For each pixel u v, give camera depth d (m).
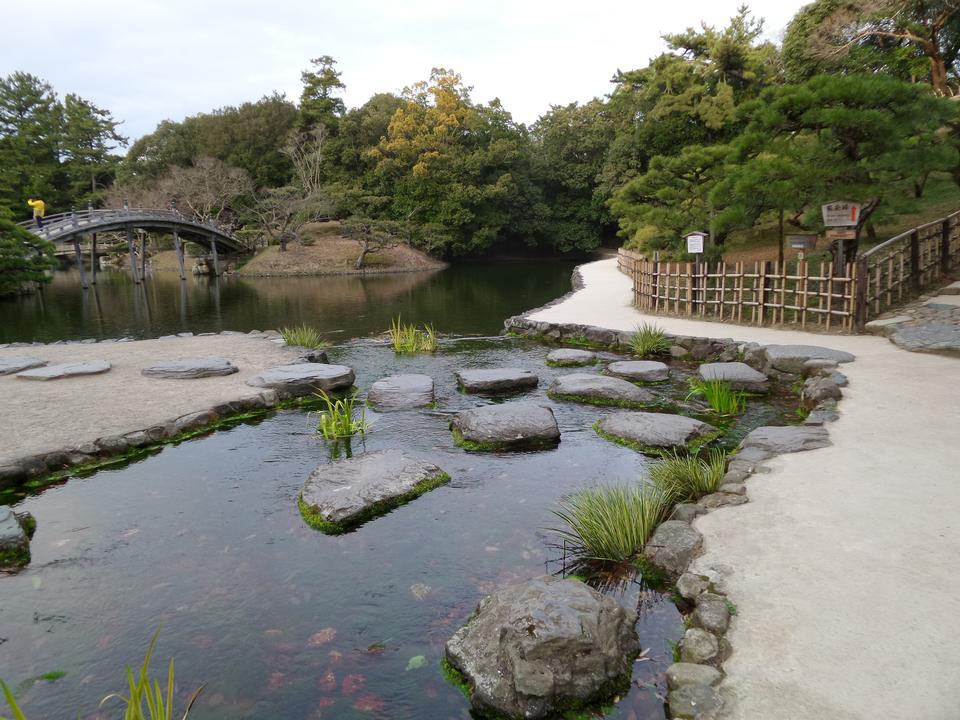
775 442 4.16
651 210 14.27
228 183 33.91
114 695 2.12
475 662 2.31
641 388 6.27
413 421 5.68
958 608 2.30
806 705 1.88
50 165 38.72
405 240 32.75
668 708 2.07
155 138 39.53
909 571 2.56
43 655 2.57
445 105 35.41
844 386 5.41
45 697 2.33
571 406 6.06
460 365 8.13
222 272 30.91
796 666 2.05
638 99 26.95
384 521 3.69
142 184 37.38
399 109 34.94
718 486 3.66
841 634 2.19
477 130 37.12
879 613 2.29
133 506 3.97
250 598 2.95
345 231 31.20
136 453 4.89
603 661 2.21
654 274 10.82
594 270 23.83
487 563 3.21
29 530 3.66
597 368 7.69
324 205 31.73
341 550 3.37
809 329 8.29
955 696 1.87
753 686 1.98
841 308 8.20
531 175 38.59
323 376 6.67
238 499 4.06
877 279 8.16
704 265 9.80
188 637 2.67
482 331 11.84
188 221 28.44
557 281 23.88
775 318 8.88
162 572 3.19
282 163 38.53
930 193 13.68
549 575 2.83
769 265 8.85
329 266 30.67
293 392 6.41
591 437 5.11
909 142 8.61
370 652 2.55
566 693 2.15
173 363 7.16
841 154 8.70
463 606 2.86
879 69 14.85
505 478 4.31
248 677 2.42
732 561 2.72
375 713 2.22
